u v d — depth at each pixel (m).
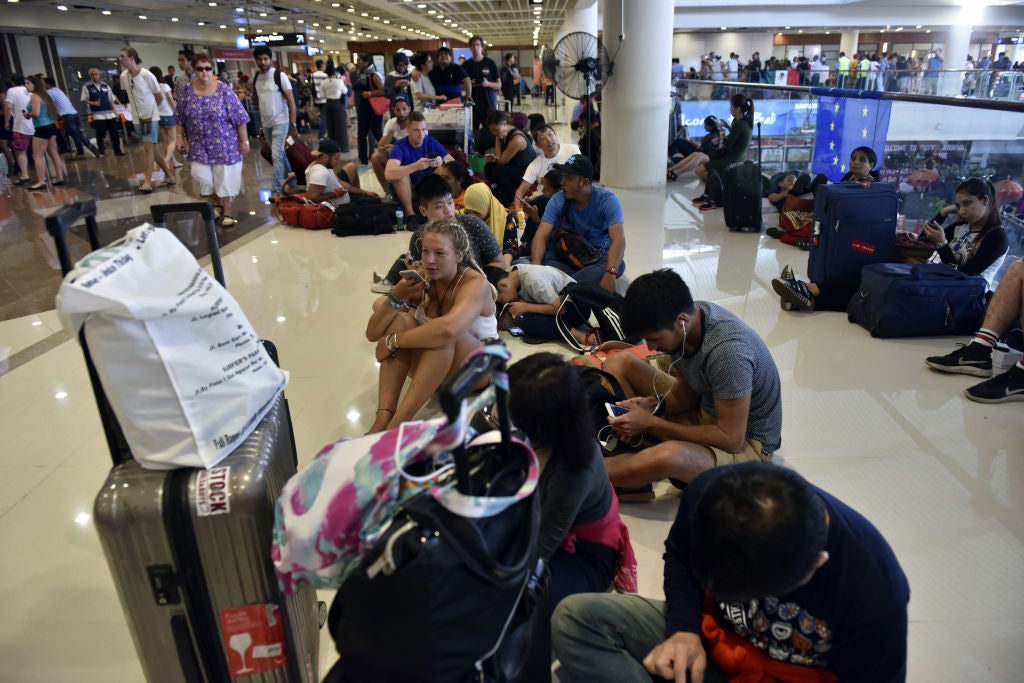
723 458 2.29
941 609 1.81
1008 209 4.09
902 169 5.25
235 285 4.73
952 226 3.79
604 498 1.69
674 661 1.26
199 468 1.20
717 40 27.56
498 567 1.05
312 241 5.97
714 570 0.98
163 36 20.44
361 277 4.86
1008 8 21.52
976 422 2.70
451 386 0.98
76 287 1.06
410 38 30.06
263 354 1.31
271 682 1.34
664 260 5.07
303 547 1.09
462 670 1.09
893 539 2.08
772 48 27.95
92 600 1.95
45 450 2.71
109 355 1.12
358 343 3.67
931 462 2.45
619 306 3.37
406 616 1.01
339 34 26.00
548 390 1.48
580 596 1.49
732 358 1.98
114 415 1.23
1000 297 3.02
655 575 1.97
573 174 3.83
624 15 7.49
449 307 2.66
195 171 6.21
